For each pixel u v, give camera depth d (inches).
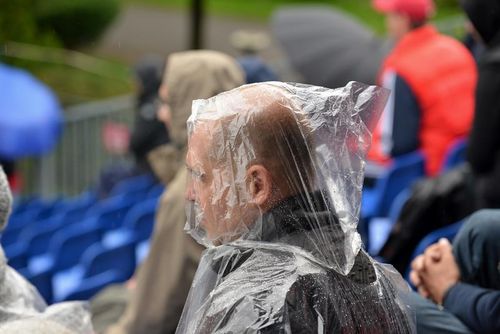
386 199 652.7
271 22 987.3
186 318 238.1
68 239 671.1
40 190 1309.1
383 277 240.5
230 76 410.6
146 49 2294.5
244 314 211.5
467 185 452.4
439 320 297.0
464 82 683.4
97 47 2220.7
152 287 367.6
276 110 231.9
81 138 1318.9
